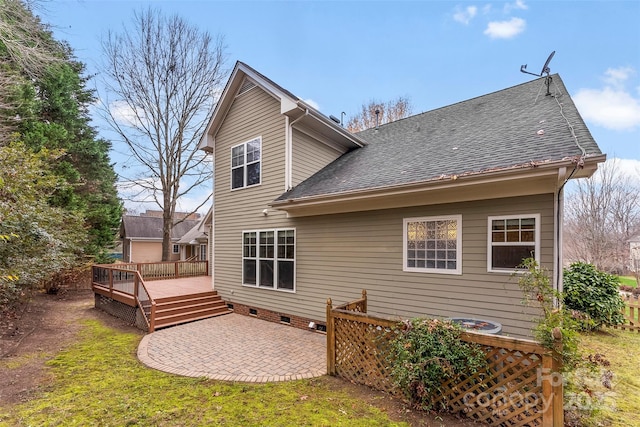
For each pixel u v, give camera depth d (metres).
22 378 4.82
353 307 5.52
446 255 5.72
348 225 7.19
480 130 6.95
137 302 8.22
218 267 10.50
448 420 3.57
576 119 5.54
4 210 6.05
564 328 3.26
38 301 11.29
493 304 5.17
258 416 3.72
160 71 16.77
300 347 6.38
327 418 3.65
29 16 8.70
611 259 14.62
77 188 14.96
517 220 5.02
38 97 13.90
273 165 8.94
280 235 8.62
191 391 4.41
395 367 3.90
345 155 9.99
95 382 4.71
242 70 9.66
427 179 5.44
